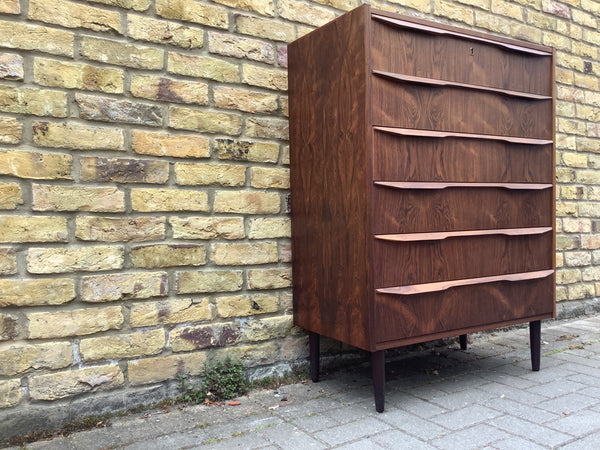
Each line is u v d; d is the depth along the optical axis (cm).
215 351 271
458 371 313
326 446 210
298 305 292
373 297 238
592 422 228
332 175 261
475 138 271
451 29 261
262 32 287
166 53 257
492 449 203
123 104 245
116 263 243
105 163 240
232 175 276
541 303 300
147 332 251
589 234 457
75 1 233
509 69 286
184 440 218
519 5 410
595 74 463
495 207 280
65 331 230
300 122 285
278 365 292
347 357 319
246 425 233
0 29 217
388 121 243
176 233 259
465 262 268
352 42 244
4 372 217
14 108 220
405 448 206
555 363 324
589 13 460
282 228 295
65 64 231
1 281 217
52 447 213
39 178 225
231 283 276
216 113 271
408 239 246
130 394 246
